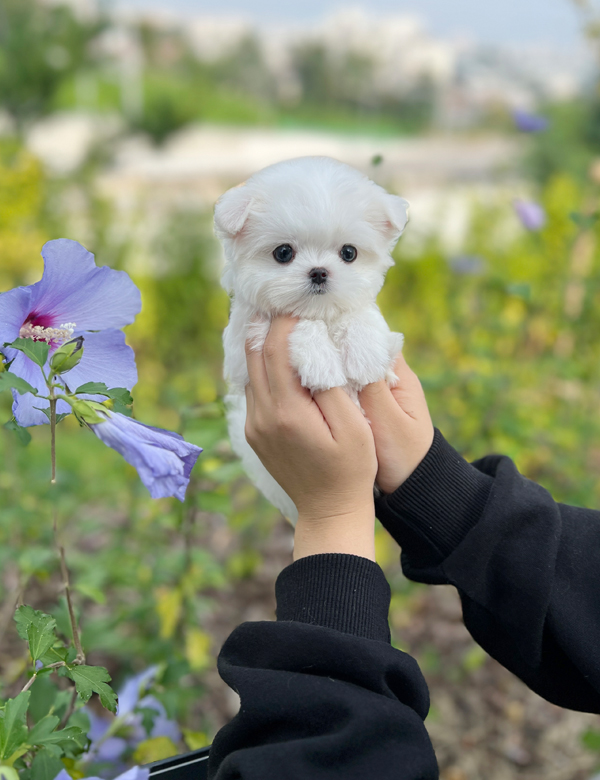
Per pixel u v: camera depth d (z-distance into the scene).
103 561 0.98
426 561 0.50
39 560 0.70
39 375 0.42
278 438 0.46
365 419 0.49
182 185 4.42
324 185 0.53
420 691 0.40
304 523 0.46
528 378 1.31
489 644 0.49
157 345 2.01
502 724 1.04
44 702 0.57
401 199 0.56
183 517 0.85
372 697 0.37
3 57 5.01
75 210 2.12
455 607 1.28
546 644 0.48
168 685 0.66
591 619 0.45
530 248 1.82
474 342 1.36
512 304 1.45
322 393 0.46
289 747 0.34
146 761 0.59
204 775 0.47
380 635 0.41
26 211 1.61
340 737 0.35
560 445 1.24
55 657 0.42
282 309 0.51
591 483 1.18
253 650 0.40
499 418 1.11
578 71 5.19
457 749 1.00
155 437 0.39
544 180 4.28
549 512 0.48
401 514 0.49
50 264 0.41
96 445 1.51
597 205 1.40
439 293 1.98
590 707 0.49
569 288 1.38
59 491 0.97
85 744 0.54
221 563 1.29
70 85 6.64
